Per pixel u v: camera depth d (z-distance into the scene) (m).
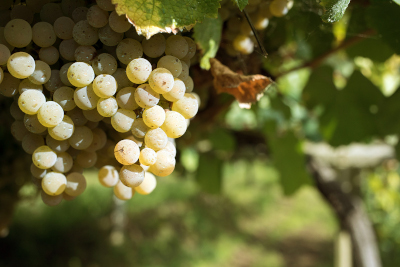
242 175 6.70
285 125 1.05
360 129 0.81
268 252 4.34
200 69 0.47
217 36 0.42
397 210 3.56
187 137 0.72
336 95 0.82
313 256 4.26
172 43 0.36
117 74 0.35
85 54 0.34
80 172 0.39
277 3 0.42
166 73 0.33
